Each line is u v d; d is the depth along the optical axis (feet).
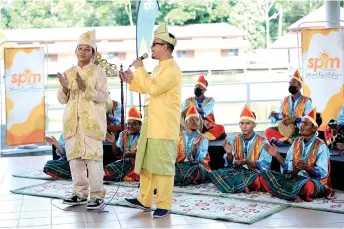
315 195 17.63
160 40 16.10
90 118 16.98
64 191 19.67
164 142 16.08
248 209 16.74
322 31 23.08
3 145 30.45
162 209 16.37
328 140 21.15
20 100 26.48
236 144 19.44
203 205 17.38
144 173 16.90
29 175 22.61
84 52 17.07
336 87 23.11
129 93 30.71
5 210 17.37
